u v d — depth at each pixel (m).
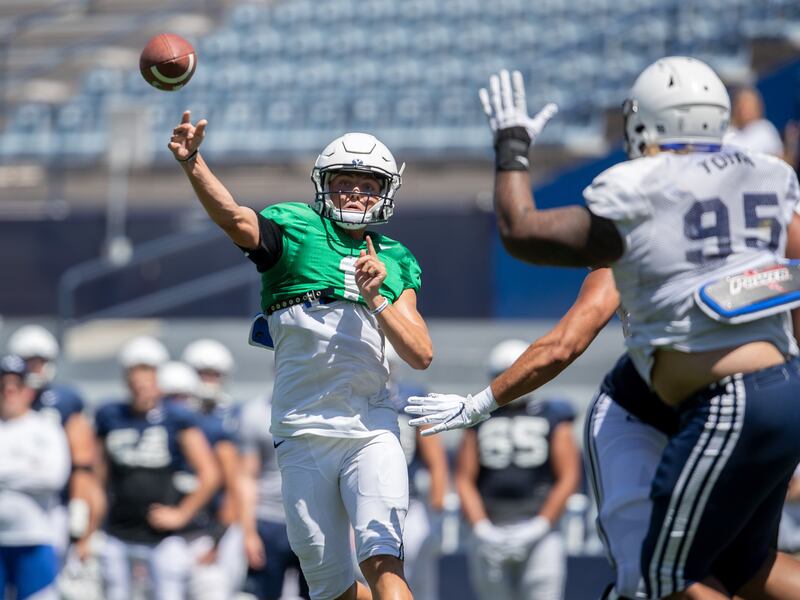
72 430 27.94
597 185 12.23
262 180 55.88
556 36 57.56
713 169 12.29
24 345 27.44
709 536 12.39
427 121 55.03
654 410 13.91
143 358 27.44
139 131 53.69
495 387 13.75
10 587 27.09
